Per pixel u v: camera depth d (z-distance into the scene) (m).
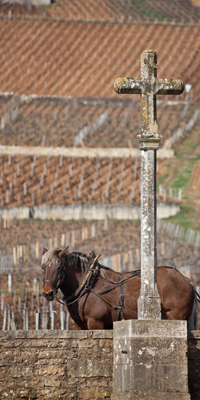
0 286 89.06
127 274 37.34
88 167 172.25
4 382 30.20
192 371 30.33
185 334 28.95
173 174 169.50
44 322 50.56
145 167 30.16
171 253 112.25
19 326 61.94
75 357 30.48
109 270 36.94
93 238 124.75
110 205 144.38
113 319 35.72
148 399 28.06
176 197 154.50
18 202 152.25
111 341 30.66
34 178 164.88
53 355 30.42
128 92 30.80
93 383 30.28
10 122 191.00
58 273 35.72
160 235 129.62
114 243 120.12
